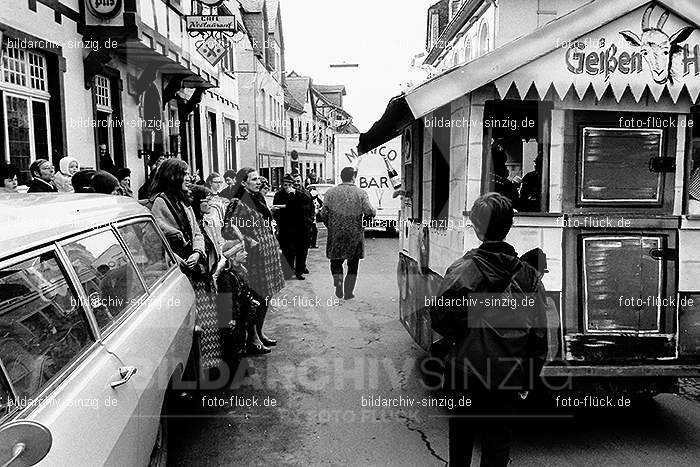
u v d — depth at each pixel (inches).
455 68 158.9
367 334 264.1
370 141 248.2
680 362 159.0
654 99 158.7
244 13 1067.3
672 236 159.2
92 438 80.3
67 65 337.1
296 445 157.2
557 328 158.6
